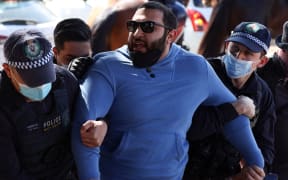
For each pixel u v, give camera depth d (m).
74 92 2.03
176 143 2.15
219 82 2.30
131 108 2.07
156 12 2.07
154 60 2.09
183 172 2.32
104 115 2.07
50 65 1.79
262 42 2.45
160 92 2.09
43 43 1.77
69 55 2.59
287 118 2.76
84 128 1.94
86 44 2.62
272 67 2.76
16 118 1.83
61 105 1.94
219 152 2.40
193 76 2.15
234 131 2.35
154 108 2.08
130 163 2.14
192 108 2.17
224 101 2.32
